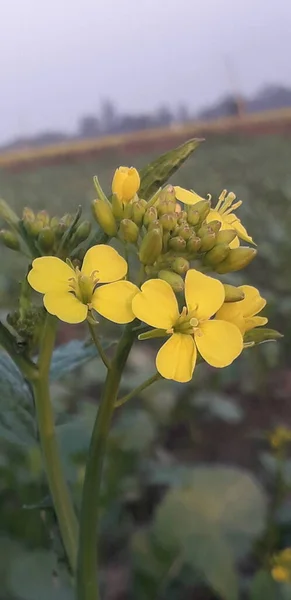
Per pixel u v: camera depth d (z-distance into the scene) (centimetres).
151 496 26
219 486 21
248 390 36
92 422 23
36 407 13
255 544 22
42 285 11
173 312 11
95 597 13
